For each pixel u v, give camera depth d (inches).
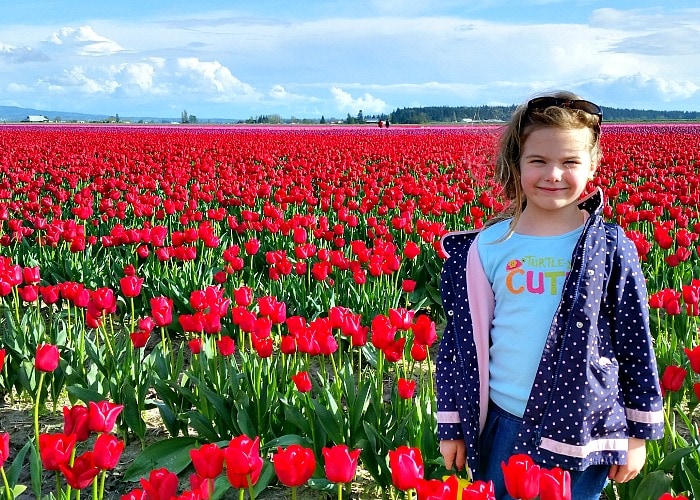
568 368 103.0
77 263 316.2
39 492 132.8
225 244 362.9
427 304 308.3
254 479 103.3
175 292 271.4
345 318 171.9
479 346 111.3
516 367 107.3
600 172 619.2
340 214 363.6
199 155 917.2
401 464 100.0
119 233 321.4
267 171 666.2
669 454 132.0
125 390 179.0
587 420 102.7
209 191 543.5
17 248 349.4
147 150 1018.1
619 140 1080.8
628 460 106.1
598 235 105.5
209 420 171.6
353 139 1229.7
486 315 111.6
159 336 285.7
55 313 298.0
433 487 91.0
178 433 187.6
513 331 108.0
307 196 434.9
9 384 212.1
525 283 107.8
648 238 362.6
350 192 480.1
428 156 870.4
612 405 104.4
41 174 746.8
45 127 2102.6
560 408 103.0
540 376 104.3
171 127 2199.8
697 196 406.9
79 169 681.0
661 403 105.3
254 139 1248.2
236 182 542.9
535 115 107.4
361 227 401.1
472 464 111.0
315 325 168.9
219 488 150.9
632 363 105.9
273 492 165.8
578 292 103.5
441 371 115.2
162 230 304.0
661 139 1108.5
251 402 170.6
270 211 371.2
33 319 249.4
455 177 608.7
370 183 530.3
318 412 155.9
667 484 127.6
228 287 285.9
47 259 329.7
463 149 949.8
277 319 189.6
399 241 377.1
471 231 116.9
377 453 149.1
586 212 112.3
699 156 847.1
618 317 105.6
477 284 112.2
